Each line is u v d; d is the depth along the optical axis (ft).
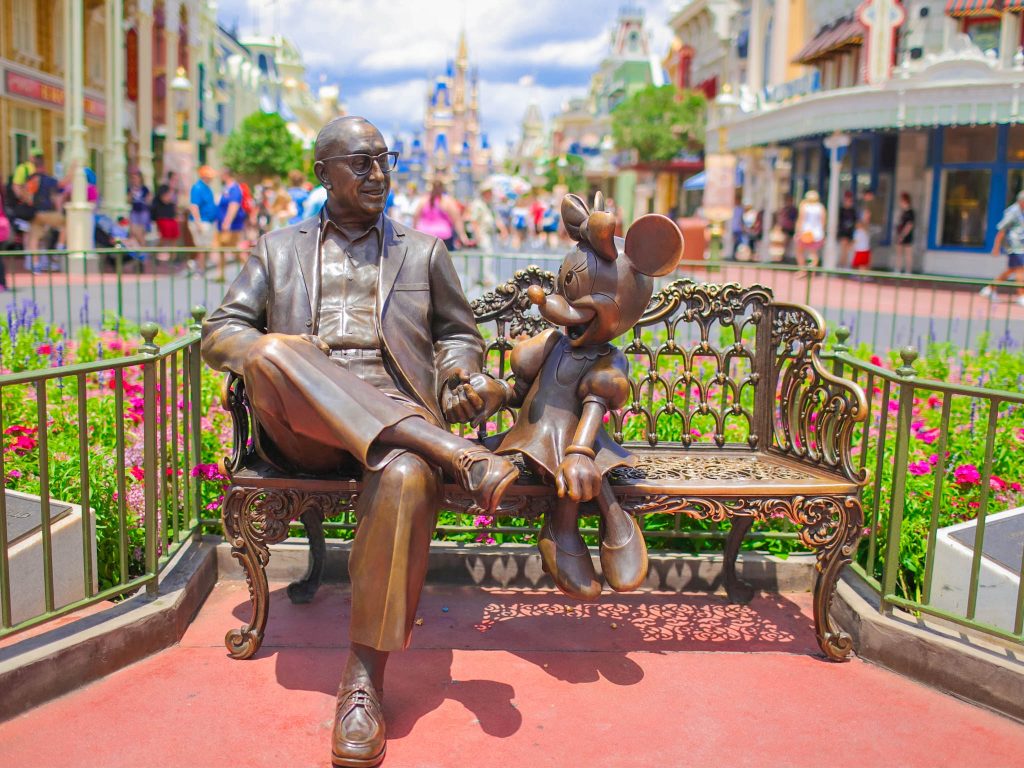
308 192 55.47
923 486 13.52
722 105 89.30
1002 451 15.58
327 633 11.36
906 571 12.37
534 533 13.33
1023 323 38.04
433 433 9.02
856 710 9.93
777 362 12.92
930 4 79.61
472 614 12.09
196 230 52.80
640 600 12.69
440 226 42.11
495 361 20.63
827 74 97.04
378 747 8.68
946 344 24.68
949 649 10.25
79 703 9.67
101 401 17.02
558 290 10.72
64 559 10.82
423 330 10.89
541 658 10.93
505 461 8.99
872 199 74.90
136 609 10.71
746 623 12.03
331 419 8.96
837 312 41.68
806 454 12.01
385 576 8.71
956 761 9.06
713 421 16.96
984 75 60.34
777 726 9.59
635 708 9.85
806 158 92.43
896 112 63.26
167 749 8.92
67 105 56.39
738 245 90.63
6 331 20.81
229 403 10.44
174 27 102.73
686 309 13.23
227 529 10.33
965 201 72.79
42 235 53.78
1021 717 9.75
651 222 10.19
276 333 9.73
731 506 10.64
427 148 631.97
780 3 104.88
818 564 10.90
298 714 9.55
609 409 10.56
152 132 98.48
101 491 12.57
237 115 161.48
